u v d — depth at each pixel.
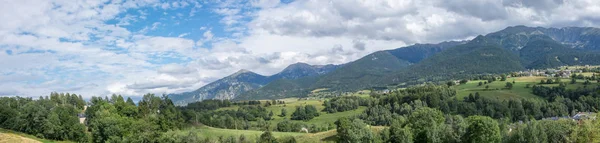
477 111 199.25
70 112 175.62
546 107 193.62
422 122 120.38
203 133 167.88
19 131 150.88
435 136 106.12
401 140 108.81
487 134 97.62
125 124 149.62
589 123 97.56
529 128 96.38
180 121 184.12
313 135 147.50
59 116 156.62
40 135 146.50
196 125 192.38
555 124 99.19
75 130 149.00
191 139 145.50
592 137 94.50
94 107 180.00
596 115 104.69
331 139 134.00
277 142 138.62
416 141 112.44
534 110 189.62
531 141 94.75
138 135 134.50
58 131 147.62
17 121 150.88
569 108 191.38
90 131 162.75
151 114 185.25
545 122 103.75
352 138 116.06
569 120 104.25
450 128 108.50
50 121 148.75
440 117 128.00
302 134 157.62
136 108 194.50
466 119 128.25
